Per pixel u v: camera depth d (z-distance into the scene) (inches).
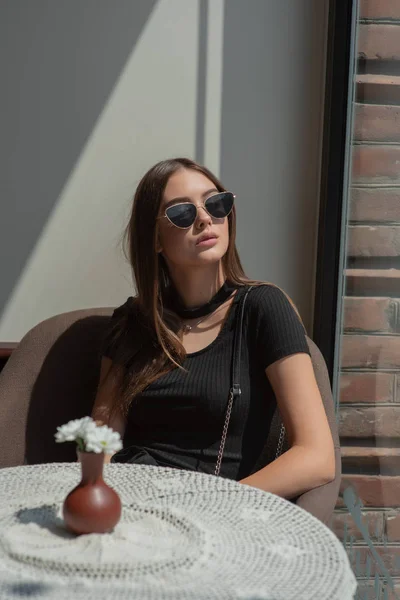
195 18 108.7
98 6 107.9
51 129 109.6
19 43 107.9
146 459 81.4
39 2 107.3
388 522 85.9
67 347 98.3
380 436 89.5
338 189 107.0
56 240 111.6
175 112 110.0
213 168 111.1
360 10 101.0
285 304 83.5
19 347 97.7
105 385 89.7
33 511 58.2
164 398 83.1
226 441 81.7
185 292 87.7
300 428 77.5
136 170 110.9
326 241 108.0
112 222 111.5
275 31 109.4
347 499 100.4
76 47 108.3
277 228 112.5
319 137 111.1
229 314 84.7
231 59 109.6
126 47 108.7
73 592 47.0
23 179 110.1
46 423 95.6
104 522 53.4
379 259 91.1
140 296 88.0
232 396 80.8
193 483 64.4
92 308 101.8
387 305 88.4
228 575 48.9
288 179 111.9
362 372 96.7
